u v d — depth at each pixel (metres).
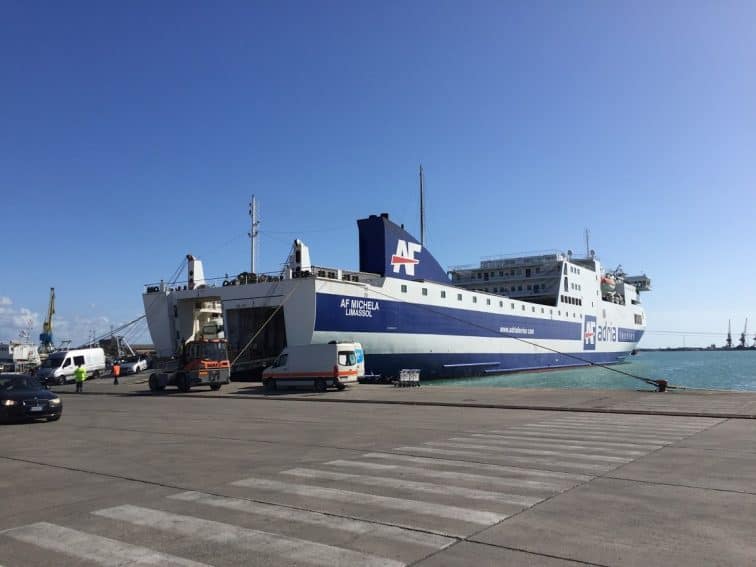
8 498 7.65
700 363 113.62
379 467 9.23
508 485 7.82
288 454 10.70
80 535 5.95
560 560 5.00
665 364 107.31
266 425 15.64
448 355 44.00
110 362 61.50
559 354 62.06
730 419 15.96
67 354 44.81
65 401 27.00
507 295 65.06
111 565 5.08
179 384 31.31
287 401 24.80
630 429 13.84
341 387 29.73
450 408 20.39
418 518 6.30
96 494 7.76
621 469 8.84
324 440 12.48
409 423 15.64
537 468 8.98
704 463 9.28
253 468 9.36
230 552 5.34
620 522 6.07
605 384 48.56
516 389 27.33
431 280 44.78
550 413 18.19
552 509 6.60
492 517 6.30
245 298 37.12
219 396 28.08
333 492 7.56
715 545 5.33
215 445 12.01
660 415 17.19
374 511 6.61
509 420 16.17
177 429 14.95
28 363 74.50
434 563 4.98
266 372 30.92
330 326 34.88
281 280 35.53
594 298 71.50
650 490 7.46
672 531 5.75
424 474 8.62
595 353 71.25
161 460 10.28
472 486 7.79
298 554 5.25
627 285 85.19
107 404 24.52
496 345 50.28
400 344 39.50
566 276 64.38
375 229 40.19
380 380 38.12
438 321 42.97
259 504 7.03
